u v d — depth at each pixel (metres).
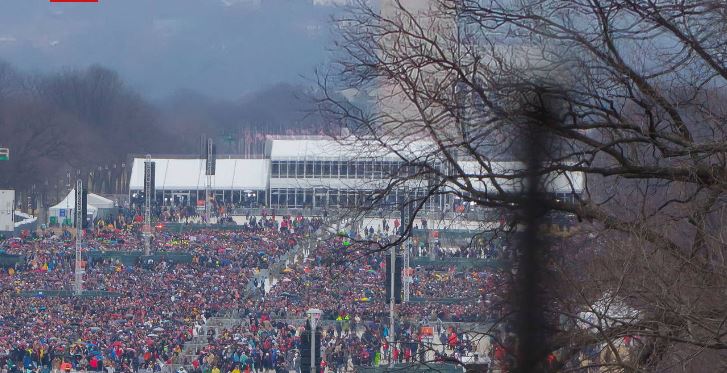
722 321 74.81
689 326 77.69
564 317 73.94
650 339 77.31
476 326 79.81
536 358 69.62
